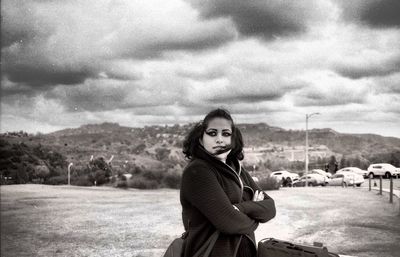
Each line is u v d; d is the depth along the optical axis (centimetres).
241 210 227
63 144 8912
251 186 260
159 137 15450
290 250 229
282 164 6288
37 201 1580
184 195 225
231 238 226
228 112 244
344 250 672
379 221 1011
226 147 235
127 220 1035
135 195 1938
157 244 718
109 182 3212
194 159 234
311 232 850
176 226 931
